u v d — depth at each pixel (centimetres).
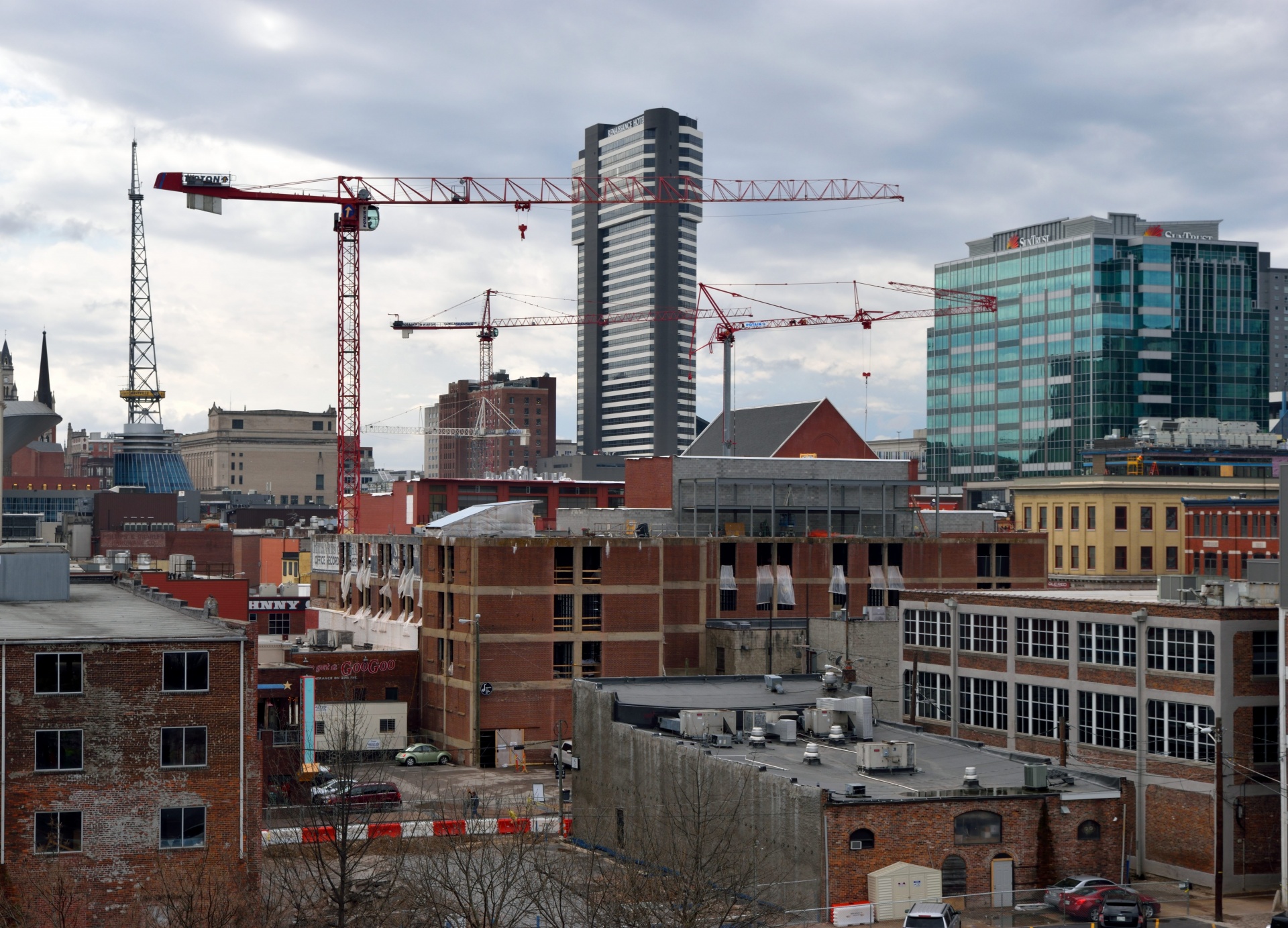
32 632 5550
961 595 8750
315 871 6172
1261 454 19550
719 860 6122
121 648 5409
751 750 7244
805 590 12900
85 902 5319
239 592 10081
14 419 12988
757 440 16262
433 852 6138
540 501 17275
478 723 11062
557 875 5906
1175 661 7162
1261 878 6881
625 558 11544
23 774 5291
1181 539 17862
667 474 13462
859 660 10775
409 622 12600
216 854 5453
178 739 5456
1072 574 18088
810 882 6009
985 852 6219
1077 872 6378
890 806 6069
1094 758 7606
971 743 7594
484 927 5153
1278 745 6975
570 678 11325
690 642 12169
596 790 7950
